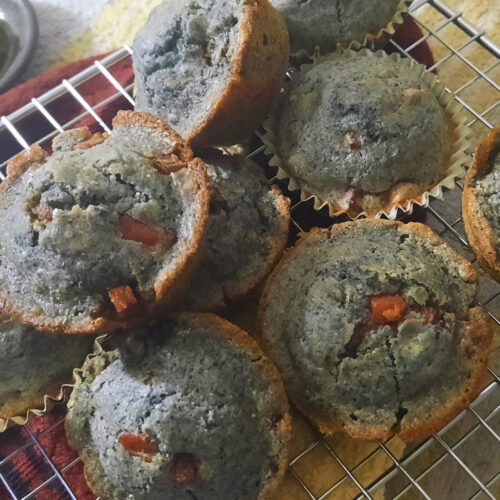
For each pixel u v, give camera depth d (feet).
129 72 0.79
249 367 0.50
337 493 0.54
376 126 0.59
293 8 0.68
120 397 0.50
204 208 0.51
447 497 0.56
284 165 0.65
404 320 0.50
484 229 0.54
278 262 0.58
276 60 0.60
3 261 0.52
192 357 0.50
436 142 0.61
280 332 0.54
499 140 0.55
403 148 0.59
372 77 0.61
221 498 0.48
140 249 0.50
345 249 0.55
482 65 0.78
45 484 0.56
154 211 0.51
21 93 0.81
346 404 0.51
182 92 0.61
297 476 0.53
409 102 0.60
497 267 0.54
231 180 0.60
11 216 0.53
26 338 0.57
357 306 0.51
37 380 0.58
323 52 0.70
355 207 0.62
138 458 0.47
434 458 0.57
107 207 0.50
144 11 0.96
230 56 0.58
